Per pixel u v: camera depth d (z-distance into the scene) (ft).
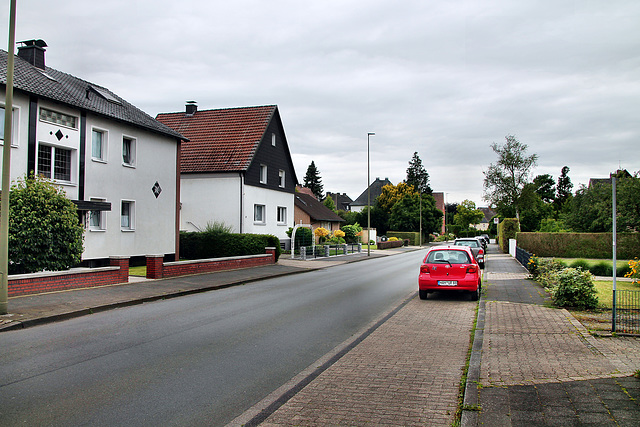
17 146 52.75
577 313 34.78
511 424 14.25
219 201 102.32
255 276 62.95
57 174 59.36
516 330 28.43
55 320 32.04
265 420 15.26
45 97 55.47
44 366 21.06
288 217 123.03
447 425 14.76
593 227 123.54
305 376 20.15
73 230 46.01
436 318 34.24
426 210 229.04
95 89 71.67
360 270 79.77
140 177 72.54
